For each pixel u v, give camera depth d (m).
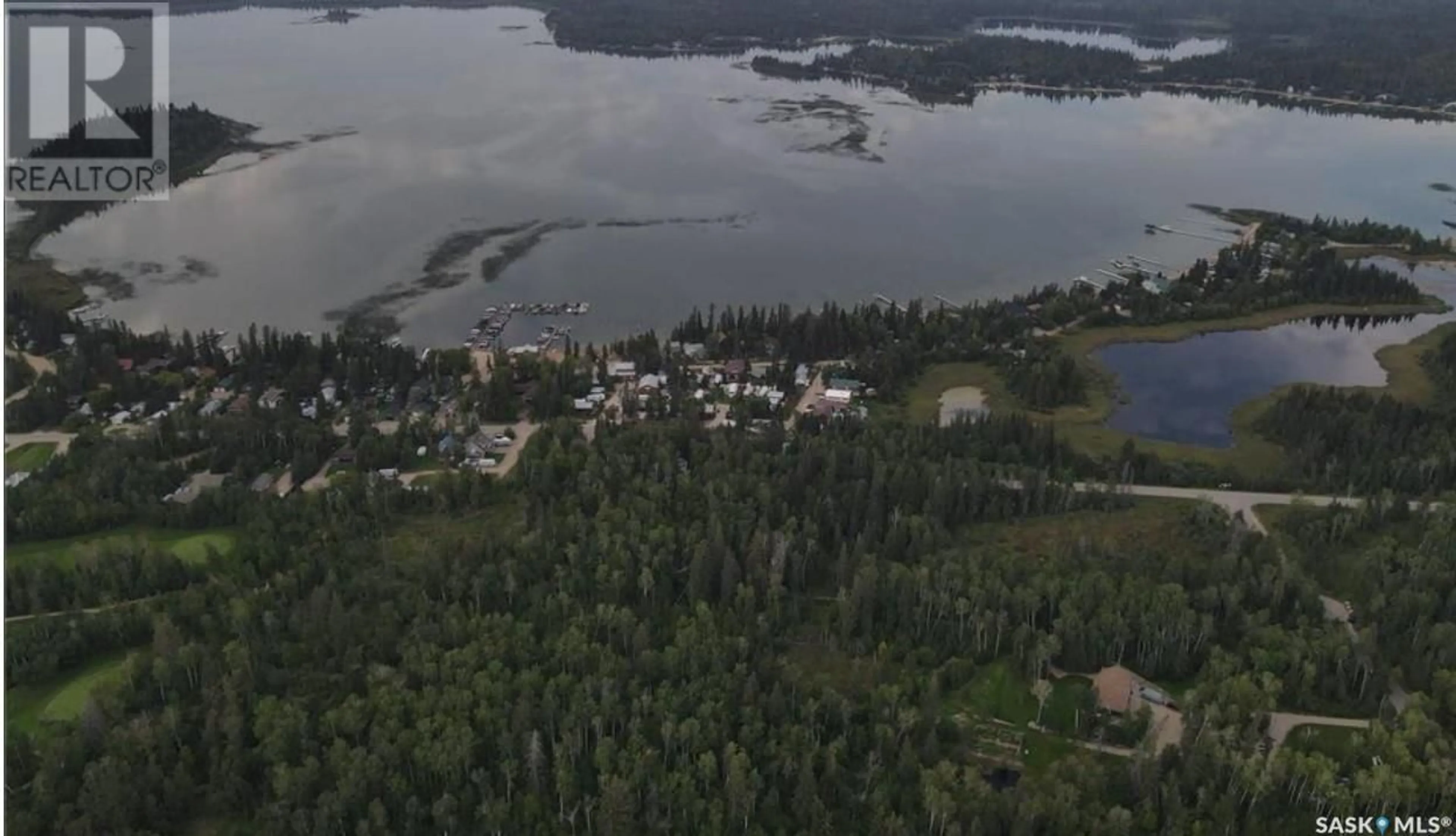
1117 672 140.88
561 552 161.88
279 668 138.62
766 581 156.00
